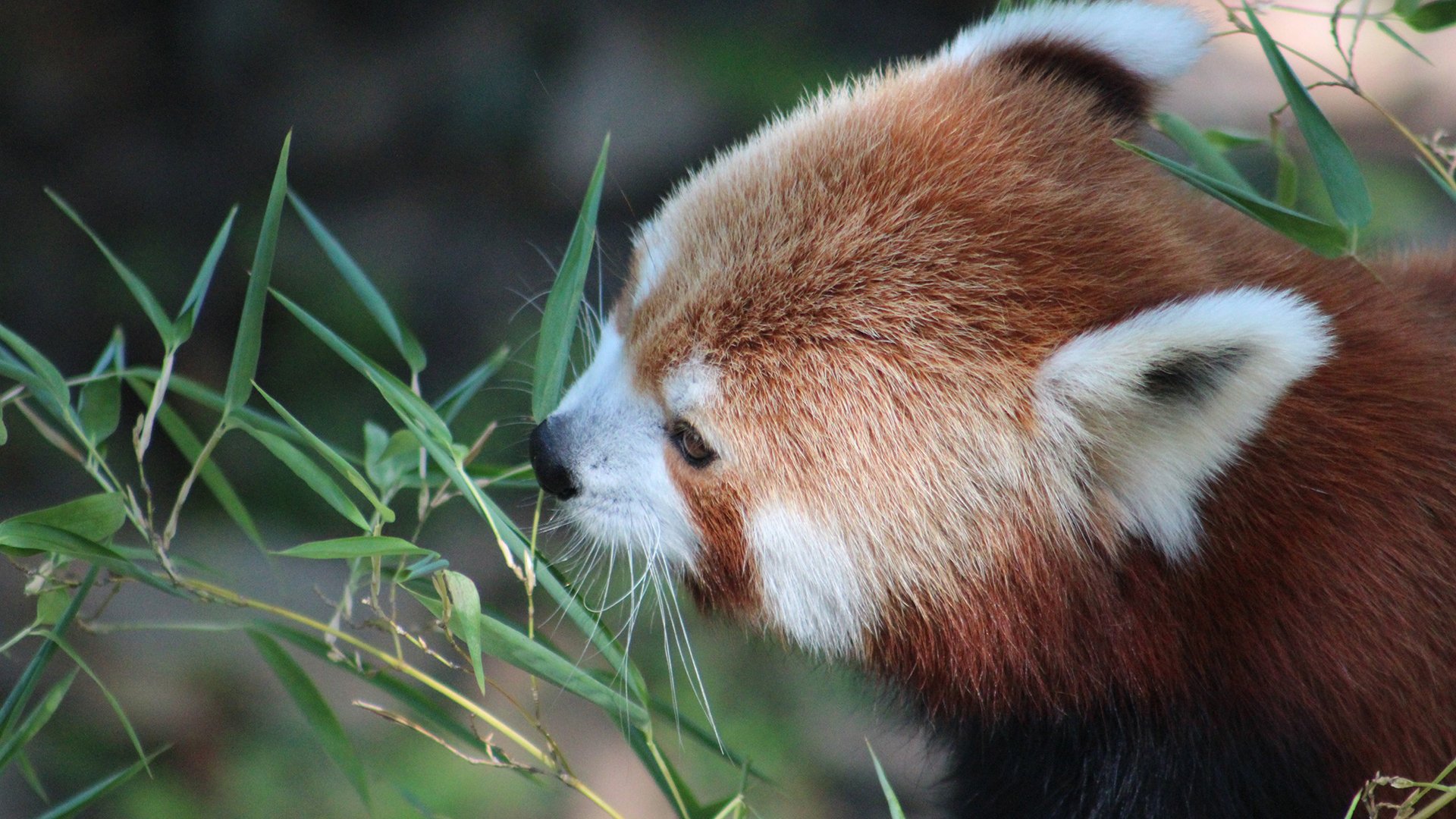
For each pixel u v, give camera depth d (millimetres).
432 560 2943
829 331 2945
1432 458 2926
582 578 2979
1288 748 2934
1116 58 2992
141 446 2926
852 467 2941
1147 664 2941
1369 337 2941
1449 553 2920
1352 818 2932
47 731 3221
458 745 3238
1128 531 2934
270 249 2926
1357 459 2928
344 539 2922
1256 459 2928
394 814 3205
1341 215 2928
